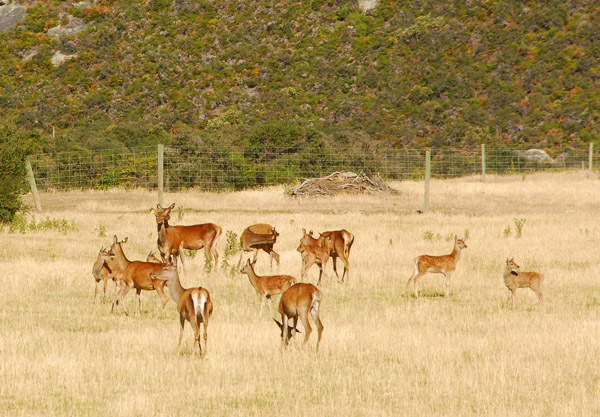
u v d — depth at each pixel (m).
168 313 56.22
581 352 43.22
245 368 39.94
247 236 73.50
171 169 164.38
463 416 32.44
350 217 111.00
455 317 53.84
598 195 140.25
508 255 80.62
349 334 47.38
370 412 32.88
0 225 100.31
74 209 121.75
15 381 37.00
